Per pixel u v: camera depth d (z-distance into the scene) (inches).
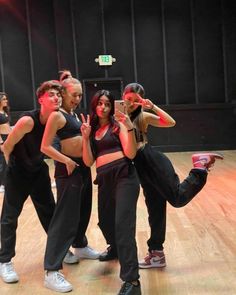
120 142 109.0
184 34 469.7
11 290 110.7
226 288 107.2
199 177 118.6
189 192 117.4
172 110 470.0
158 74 472.7
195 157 120.8
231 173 300.0
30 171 116.6
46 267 110.6
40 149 115.2
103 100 108.7
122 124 109.4
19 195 117.7
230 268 120.6
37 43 469.7
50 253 111.2
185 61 471.8
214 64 471.2
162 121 117.3
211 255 131.8
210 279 113.1
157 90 474.3
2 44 468.4
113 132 109.3
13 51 469.7
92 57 470.0
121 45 469.7
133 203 103.6
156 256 122.0
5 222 118.0
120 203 102.8
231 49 468.1
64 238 112.4
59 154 110.0
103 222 120.3
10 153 114.3
